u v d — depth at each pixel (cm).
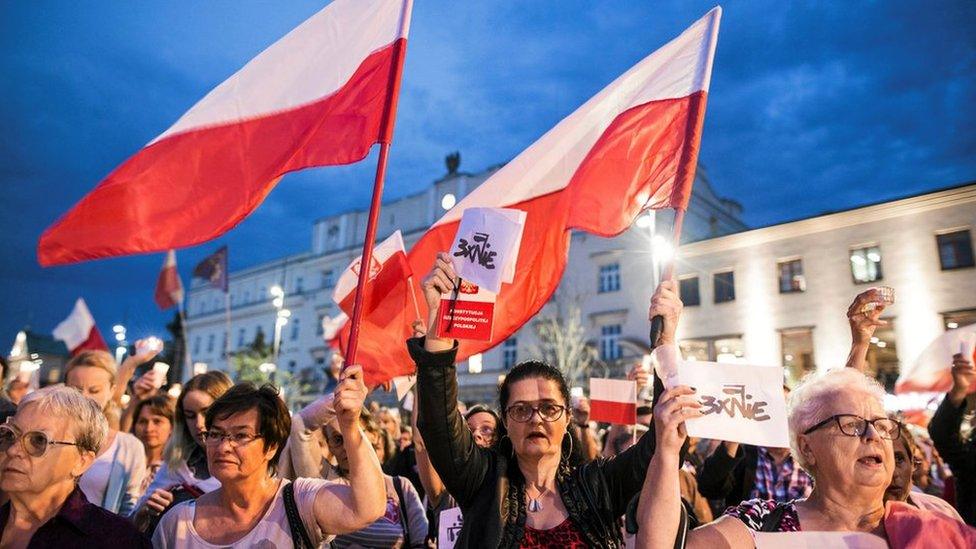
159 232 348
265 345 4694
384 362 395
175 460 390
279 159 360
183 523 271
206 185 356
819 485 231
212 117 364
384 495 263
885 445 223
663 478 206
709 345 2809
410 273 397
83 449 256
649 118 373
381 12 377
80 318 1025
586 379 3125
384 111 343
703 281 2883
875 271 2488
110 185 347
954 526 219
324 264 5088
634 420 428
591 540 250
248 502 270
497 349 3553
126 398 727
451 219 436
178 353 3034
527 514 257
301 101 368
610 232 363
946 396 393
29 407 252
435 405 261
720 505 575
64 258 339
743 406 224
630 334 3122
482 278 274
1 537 245
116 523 258
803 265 2650
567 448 280
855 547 213
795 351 2623
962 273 2314
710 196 3681
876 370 2405
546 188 414
